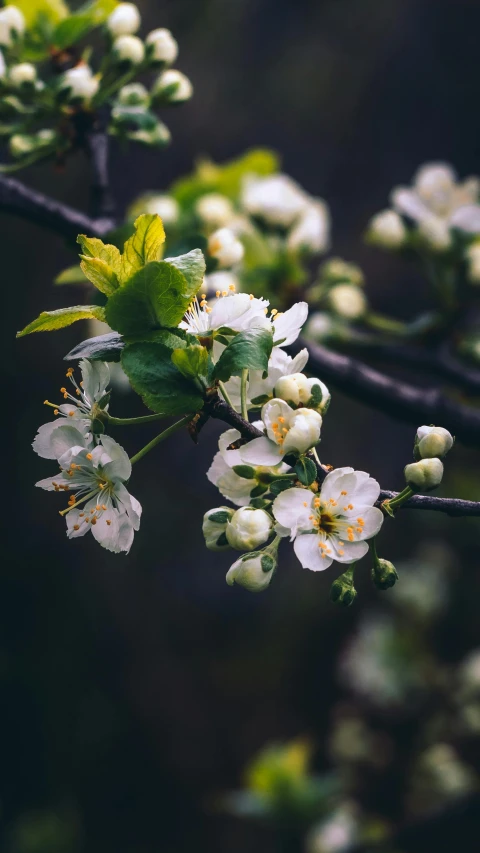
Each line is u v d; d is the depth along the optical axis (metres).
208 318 0.53
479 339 0.79
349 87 1.54
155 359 0.52
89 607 1.65
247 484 0.54
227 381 0.52
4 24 0.67
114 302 0.52
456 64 1.53
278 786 1.01
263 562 0.53
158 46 0.67
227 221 0.79
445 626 1.27
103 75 0.67
